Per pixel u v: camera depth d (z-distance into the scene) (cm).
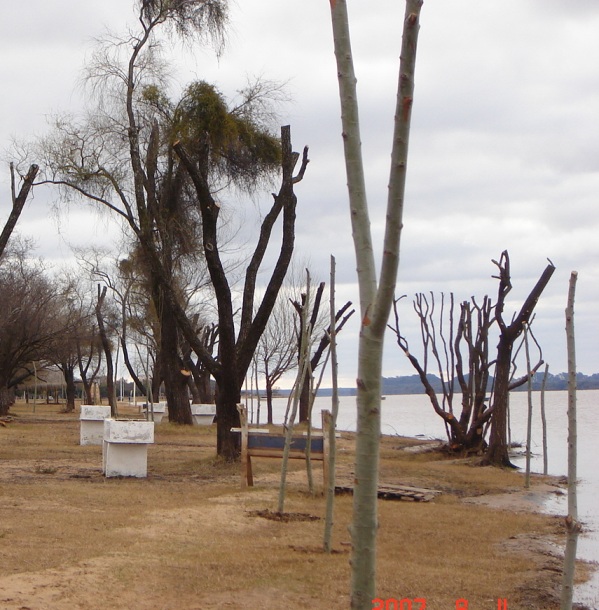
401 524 1184
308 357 1296
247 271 1897
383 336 421
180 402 3309
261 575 800
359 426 423
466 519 1264
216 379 1828
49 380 7519
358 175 435
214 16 2089
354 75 440
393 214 400
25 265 4253
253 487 1441
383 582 818
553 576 893
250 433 1450
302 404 3669
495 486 1792
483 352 2531
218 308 1795
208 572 803
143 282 3559
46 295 4122
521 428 4575
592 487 1884
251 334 1838
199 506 1202
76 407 6631
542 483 1905
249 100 2008
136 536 959
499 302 2259
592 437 3859
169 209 2178
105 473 1575
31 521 1022
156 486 1448
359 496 422
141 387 4538
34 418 4244
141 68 2103
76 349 5078
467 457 2459
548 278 2188
